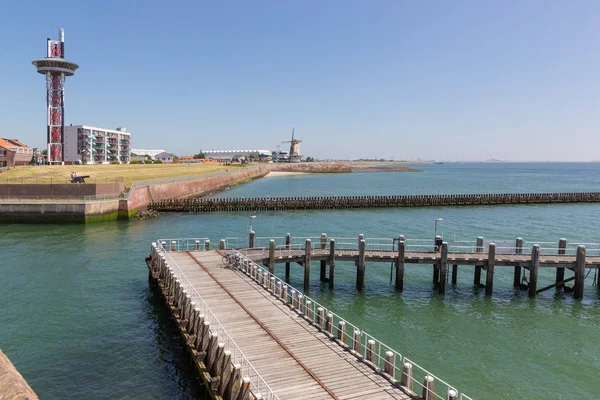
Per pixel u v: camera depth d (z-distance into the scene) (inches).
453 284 1679.4
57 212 2908.5
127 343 1130.0
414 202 4163.4
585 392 943.7
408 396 700.0
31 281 1619.1
